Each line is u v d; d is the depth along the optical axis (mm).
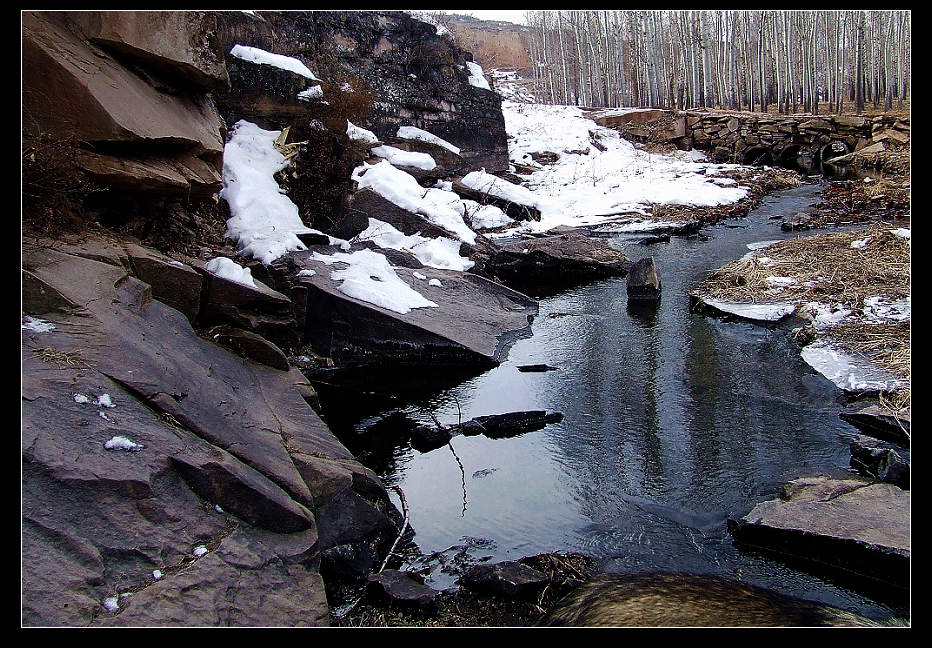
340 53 16062
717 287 9797
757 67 33688
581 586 3715
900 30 28719
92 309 4172
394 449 5562
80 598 2588
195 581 2914
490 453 5484
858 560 3771
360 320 7648
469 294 9602
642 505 4637
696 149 27578
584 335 8602
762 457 5195
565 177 22562
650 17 34625
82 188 5441
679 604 3365
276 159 10484
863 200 16391
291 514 3480
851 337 7191
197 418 3867
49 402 3262
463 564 3994
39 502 2793
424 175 16953
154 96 6859
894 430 5344
